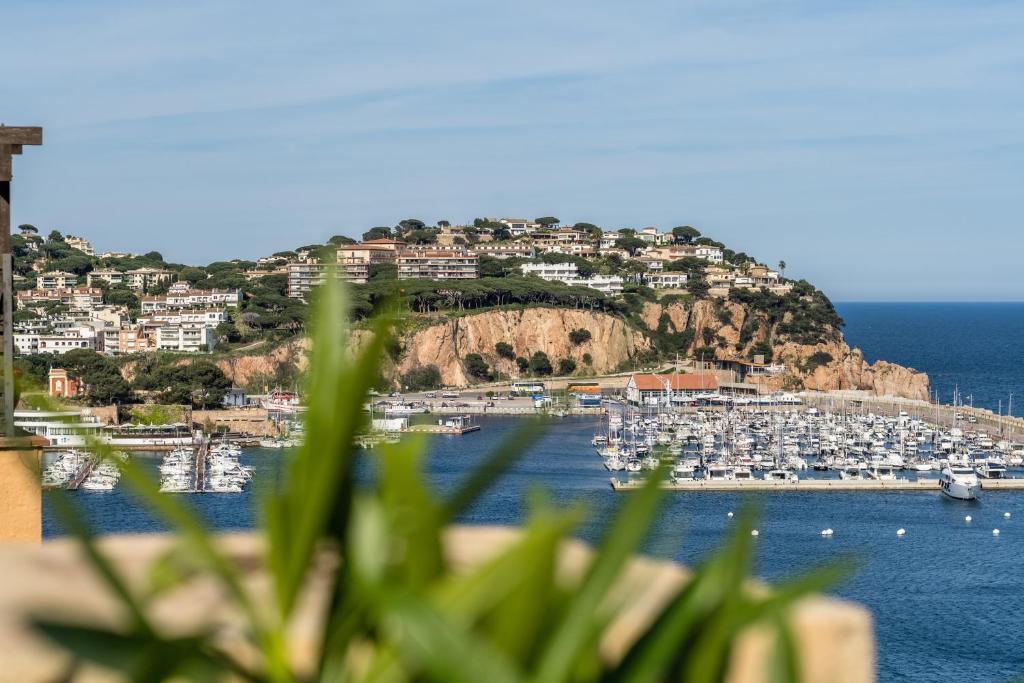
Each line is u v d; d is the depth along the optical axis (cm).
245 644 600
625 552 466
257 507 490
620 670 470
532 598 448
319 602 589
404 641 425
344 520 485
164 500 515
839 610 677
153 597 515
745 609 469
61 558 716
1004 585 19512
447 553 513
